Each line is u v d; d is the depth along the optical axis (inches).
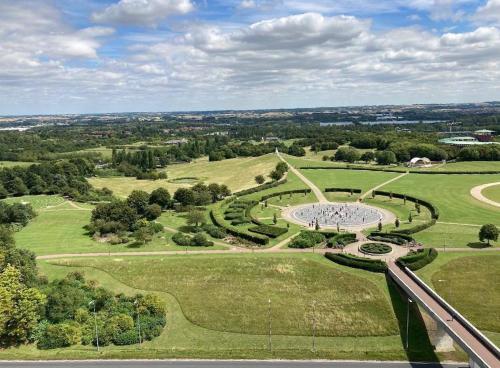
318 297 4343.0
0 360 3420.3
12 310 3722.9
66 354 3503.9
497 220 6456.7
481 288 4333.2
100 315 4082.2
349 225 6481.3
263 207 7795.3
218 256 5315.0
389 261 4884.4
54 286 4534.9
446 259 4963.1
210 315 4146.2
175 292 4589.1
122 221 6466.5
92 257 5452.8
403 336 3693.4
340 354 3395.7
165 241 6018.7
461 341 2967.5
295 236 6018.7
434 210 6870.1
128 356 3442.4
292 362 3309.5
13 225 6811.0
